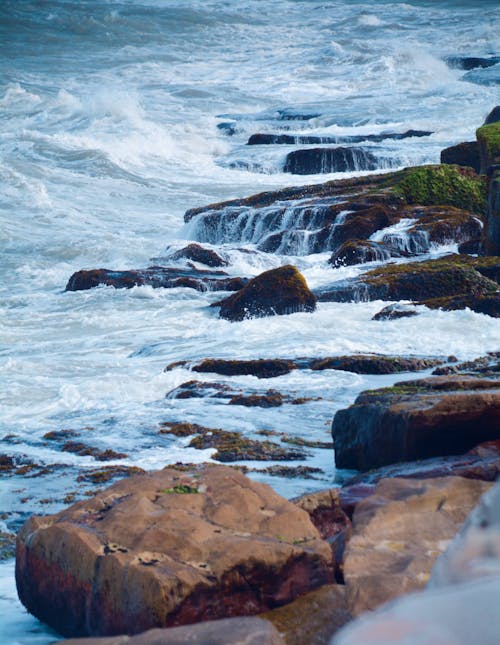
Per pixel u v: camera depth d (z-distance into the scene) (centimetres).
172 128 5122
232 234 3073
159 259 2661
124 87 6488
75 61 7494
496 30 7675
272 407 1262
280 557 457
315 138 4631
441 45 7406
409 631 119
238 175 4222
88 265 2805
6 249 2931
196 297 2286
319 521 584
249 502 514
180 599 427
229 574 445
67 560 491
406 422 822
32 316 2120
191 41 8238
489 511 146
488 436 813
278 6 9650
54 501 880
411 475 720
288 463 988
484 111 4900
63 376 1558
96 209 3588
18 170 3991
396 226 2784
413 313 1848
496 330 1727
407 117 4956
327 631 428
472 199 3056
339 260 2592
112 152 4428
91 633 473
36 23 8550
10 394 1420
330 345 1648
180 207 3675
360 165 4128
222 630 256
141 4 9475
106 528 494
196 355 1662
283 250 2850
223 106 5872
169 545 465
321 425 1162
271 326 1830
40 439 1135
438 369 1427
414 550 454
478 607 121
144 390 1427
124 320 2061
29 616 535
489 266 2242
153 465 998
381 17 8856
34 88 6281
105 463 1017
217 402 1302
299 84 6425
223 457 1006
